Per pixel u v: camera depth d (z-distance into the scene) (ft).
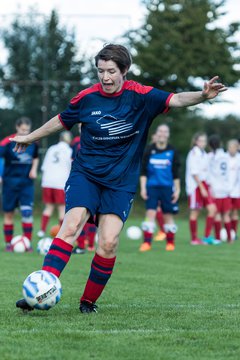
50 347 39.86
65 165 123.75
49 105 245.04
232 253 109.40
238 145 150.51
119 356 37.99
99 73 49.03
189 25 257.75
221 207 138.41
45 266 48.67
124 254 106.22
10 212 111.65
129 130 49.90
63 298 59.06
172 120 268.41
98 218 50.90
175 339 42.24
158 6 261.85
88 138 50.29
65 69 269.85
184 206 241.55
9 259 96.32
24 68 276.00
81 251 105.81
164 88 264.93
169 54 255.91
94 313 50.88
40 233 138.82
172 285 69.62
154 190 113.19
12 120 248.32
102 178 49.78
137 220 219.00
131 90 49.90
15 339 41.75
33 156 110.83
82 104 50.31
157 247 121.49
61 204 123.44
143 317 49.57
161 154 112.88
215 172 137.69
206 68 257.75
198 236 155.74
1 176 108.78
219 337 43.01
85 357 37.60
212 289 66.64
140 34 263.90
